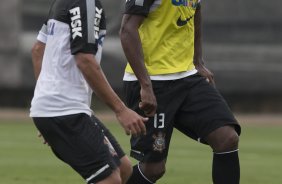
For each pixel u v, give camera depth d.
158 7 19.80
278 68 77.75
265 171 35.56
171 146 50.84
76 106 15.77
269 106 85.94
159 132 20.19
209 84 20.45
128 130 15.41
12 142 50.84
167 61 20.14
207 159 41.56
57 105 15.77
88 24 15.36
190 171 34.81
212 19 76.62
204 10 76.44
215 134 19.77
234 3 76.62
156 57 20.14
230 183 19.80
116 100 15.33
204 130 19.94
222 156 19.73
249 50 77.50
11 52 76.12
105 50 74.69
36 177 31.23
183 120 20.33
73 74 15.82
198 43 21.62
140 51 19.20
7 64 76.31
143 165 20.58
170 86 20.14
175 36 20.16
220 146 19.70
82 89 15.91
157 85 20.11
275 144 53.22
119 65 75.00
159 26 19.97
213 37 76.94
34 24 75.75
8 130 62.34
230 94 83.50
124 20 19.30
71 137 15.70
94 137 15.73
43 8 75.44
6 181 29.84
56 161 38.41
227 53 77.25
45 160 38.94
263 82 78.12
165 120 20.14
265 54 77.56
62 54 15.79
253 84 78.00
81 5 15.47
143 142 20.27
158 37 20.00
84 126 15.73
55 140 15.89
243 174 34.16
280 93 79.00
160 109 20.14
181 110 20.28
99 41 16.11
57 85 15.80
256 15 76.88
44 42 17.64
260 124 75.25
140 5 19.17
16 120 74.19
